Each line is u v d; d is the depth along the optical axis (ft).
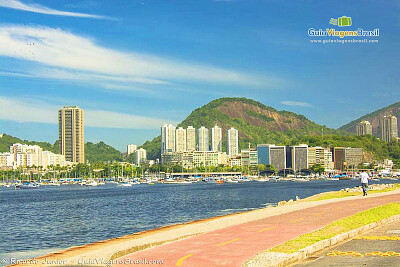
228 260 77.15
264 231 111.55
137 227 236.02
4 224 272.72
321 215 141.79
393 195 223.51
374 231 113.09
